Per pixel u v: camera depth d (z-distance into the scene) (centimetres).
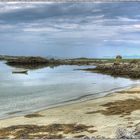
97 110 2953
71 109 3059
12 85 5666
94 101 3534
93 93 4362
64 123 2452
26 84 5838
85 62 15388
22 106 3375
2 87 5309
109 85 5491
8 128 2341
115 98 3722
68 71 9475
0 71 9662
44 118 2666
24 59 14150
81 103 3428
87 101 3562
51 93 4450
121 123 2372
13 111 3075
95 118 2591
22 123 2500
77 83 5906
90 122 2448
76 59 16238
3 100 3812
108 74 8100
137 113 2758
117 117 2609
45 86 5412
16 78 7256
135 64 8956
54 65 13800
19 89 4994
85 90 4759
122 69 8331
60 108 3134
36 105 3425
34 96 4166
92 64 14038
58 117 2683
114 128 2222
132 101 3447
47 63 14562
